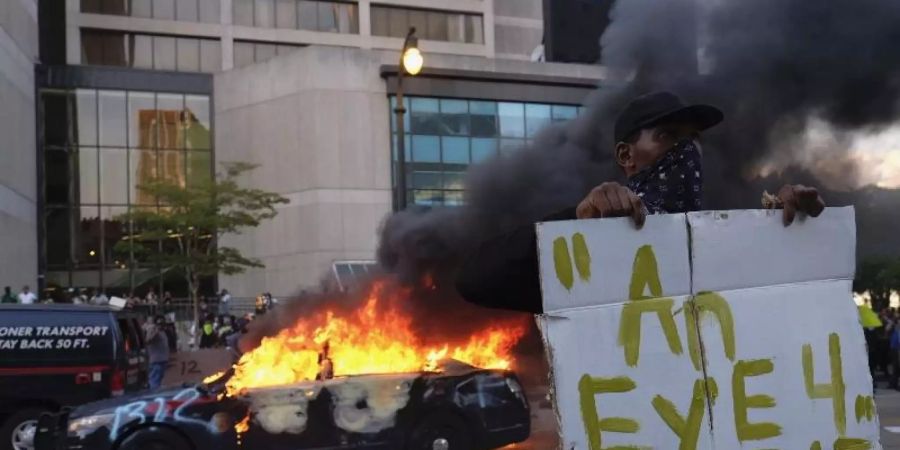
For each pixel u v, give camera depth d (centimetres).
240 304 3200
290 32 4034
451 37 4294
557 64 3403
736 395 207
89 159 3441
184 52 3884
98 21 3731
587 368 196
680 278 205
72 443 767
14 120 2838
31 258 3112
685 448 201
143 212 2931
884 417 1220
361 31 4141
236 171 3017
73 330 997
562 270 196
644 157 211
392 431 809
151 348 1544
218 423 779
